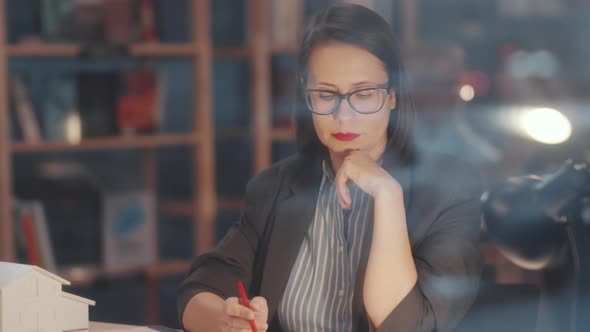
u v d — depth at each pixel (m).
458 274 1.54
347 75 1.55
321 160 1.73
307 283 1.68
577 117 4.70
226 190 4.15
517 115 4.58
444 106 3.74
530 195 1.48
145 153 3.89
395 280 1.50
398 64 1.59
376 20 1.57
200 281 1.72
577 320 1.43
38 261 3.30
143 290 3.94
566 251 1.45
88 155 3.79
